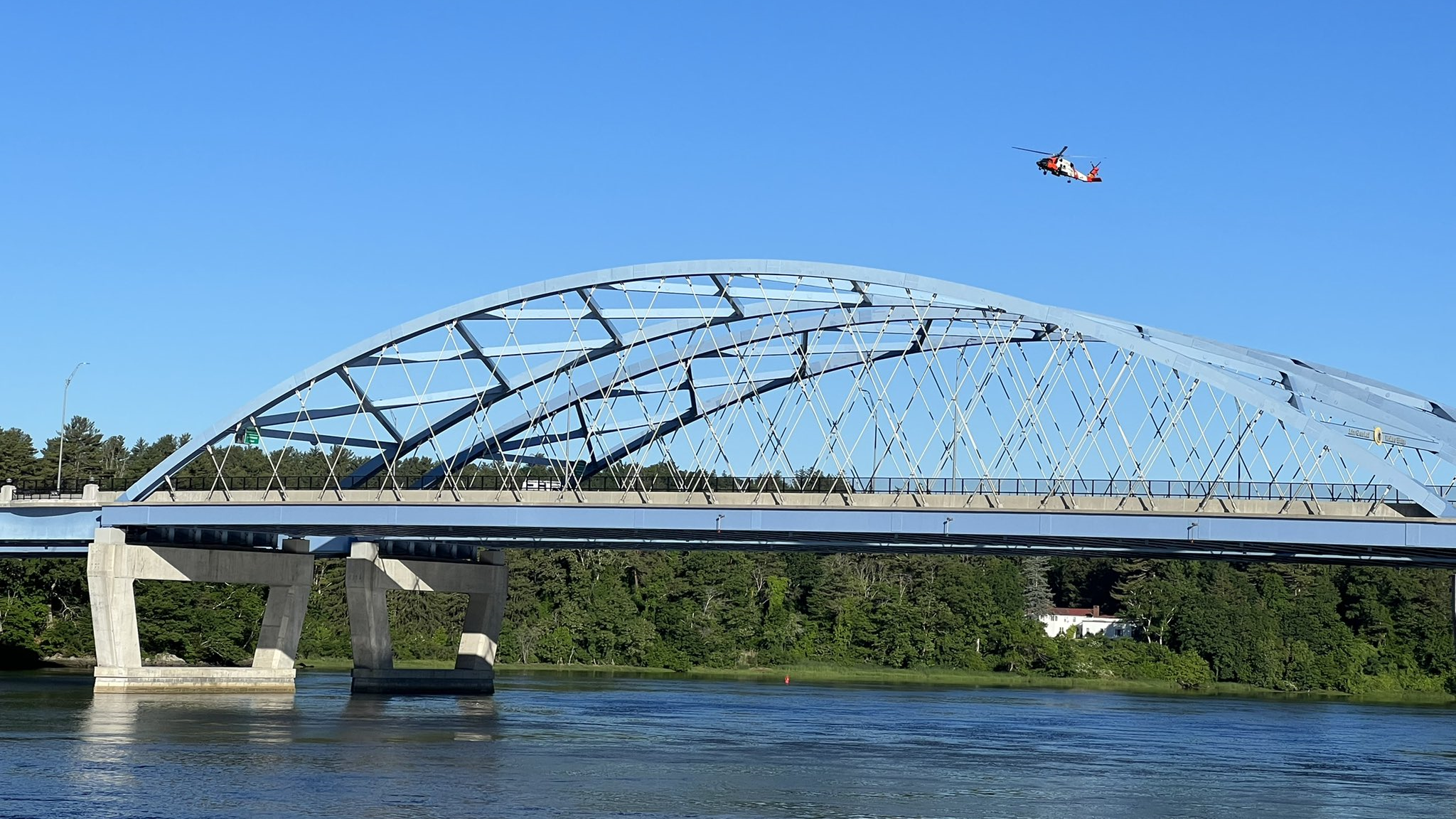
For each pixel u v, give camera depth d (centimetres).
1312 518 7200
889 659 18188
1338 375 8462
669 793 5503
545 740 7312
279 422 9494
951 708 11131
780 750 7200
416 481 11250
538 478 12950
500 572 11119
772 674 17088
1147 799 5691
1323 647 17750
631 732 8000
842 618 18700
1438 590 18300
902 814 5144
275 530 9750
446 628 18125
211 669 10038
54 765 5800
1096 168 9050
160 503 9500
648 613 18388
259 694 9944
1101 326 7881
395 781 5597
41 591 14738
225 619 14675
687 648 17688
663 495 8369
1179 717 10775
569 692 11881
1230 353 8225
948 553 9200
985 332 8925
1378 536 7100
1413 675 17725
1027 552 9056
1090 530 7606
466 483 14025
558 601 18550
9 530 9881
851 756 7025
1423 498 6931
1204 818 5253
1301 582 19012
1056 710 11350
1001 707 11419
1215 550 8338
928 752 7312
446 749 6700
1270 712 11856
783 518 8144
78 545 10288
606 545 9731
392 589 10538
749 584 18812
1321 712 12081
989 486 7912
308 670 14925
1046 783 6116
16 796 5041
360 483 10081
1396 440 7506
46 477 16912
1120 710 11619
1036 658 17775
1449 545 6969
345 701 9506
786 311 8756
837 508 8038
